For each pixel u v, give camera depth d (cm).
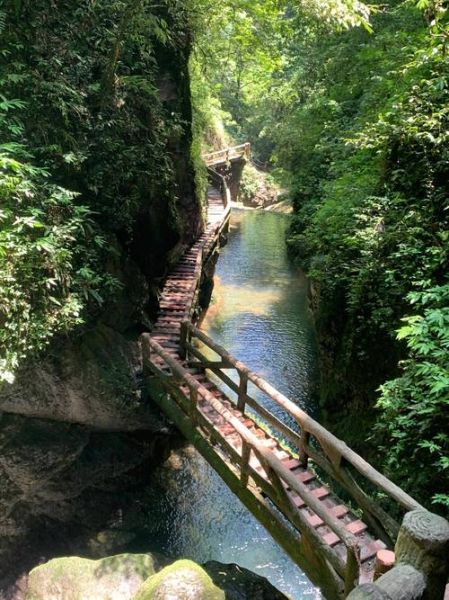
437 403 368
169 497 634
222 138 2316
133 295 666
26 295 411
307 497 362
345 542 323
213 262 1234
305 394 845
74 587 439
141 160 625
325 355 702
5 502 514
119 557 469
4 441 502
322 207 740
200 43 961
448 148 480
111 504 596
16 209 416
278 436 734
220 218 1467
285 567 555
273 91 1459
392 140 555
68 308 445
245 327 1091
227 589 444
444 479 370
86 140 538
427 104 515
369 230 541
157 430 631
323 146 921
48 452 529
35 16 507
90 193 560
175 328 751
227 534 596
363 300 544
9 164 388
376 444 509
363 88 892
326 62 1023
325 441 415
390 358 513
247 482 449
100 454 589
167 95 779
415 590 178
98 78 578
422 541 181
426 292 406
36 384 500
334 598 347
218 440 492
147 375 630
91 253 519
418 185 516
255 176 2439
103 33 576
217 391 605
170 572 394
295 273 1419
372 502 380
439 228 467
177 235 810
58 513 559
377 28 864
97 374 549
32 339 428
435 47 495
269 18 779
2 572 506
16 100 429
